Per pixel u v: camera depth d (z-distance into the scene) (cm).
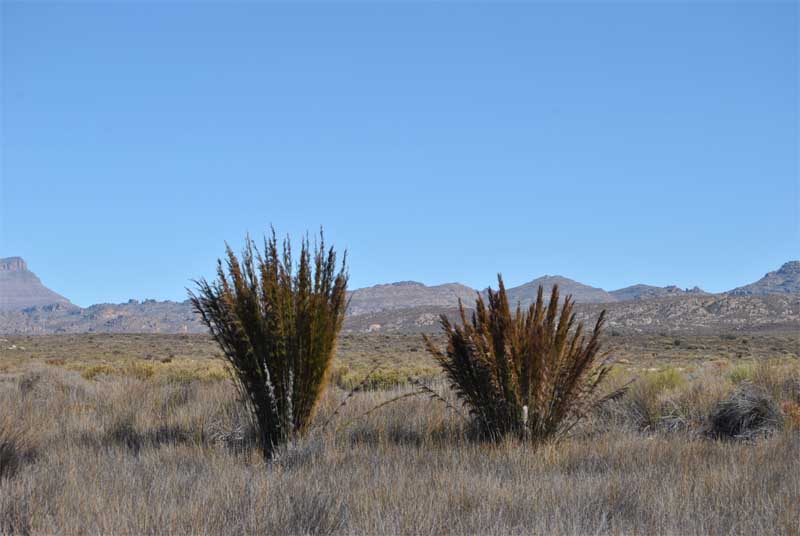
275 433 1086
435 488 760
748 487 753
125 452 1045
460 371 1159
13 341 10506
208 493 734
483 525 637
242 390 1277
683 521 644
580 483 793
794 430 1205
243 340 1100
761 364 1596
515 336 1112
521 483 783
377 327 18425
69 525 640
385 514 665
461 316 1170
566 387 1104
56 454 981
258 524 647
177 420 1312
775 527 632
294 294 1109
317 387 1106
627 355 5609
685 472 836
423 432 1155
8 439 960
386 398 1476
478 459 955
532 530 616
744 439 1198
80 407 1573
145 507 676
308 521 659
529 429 1080
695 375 1912
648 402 1394
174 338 11431
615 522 648
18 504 700
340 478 812
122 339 11262
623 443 1051
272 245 1123
